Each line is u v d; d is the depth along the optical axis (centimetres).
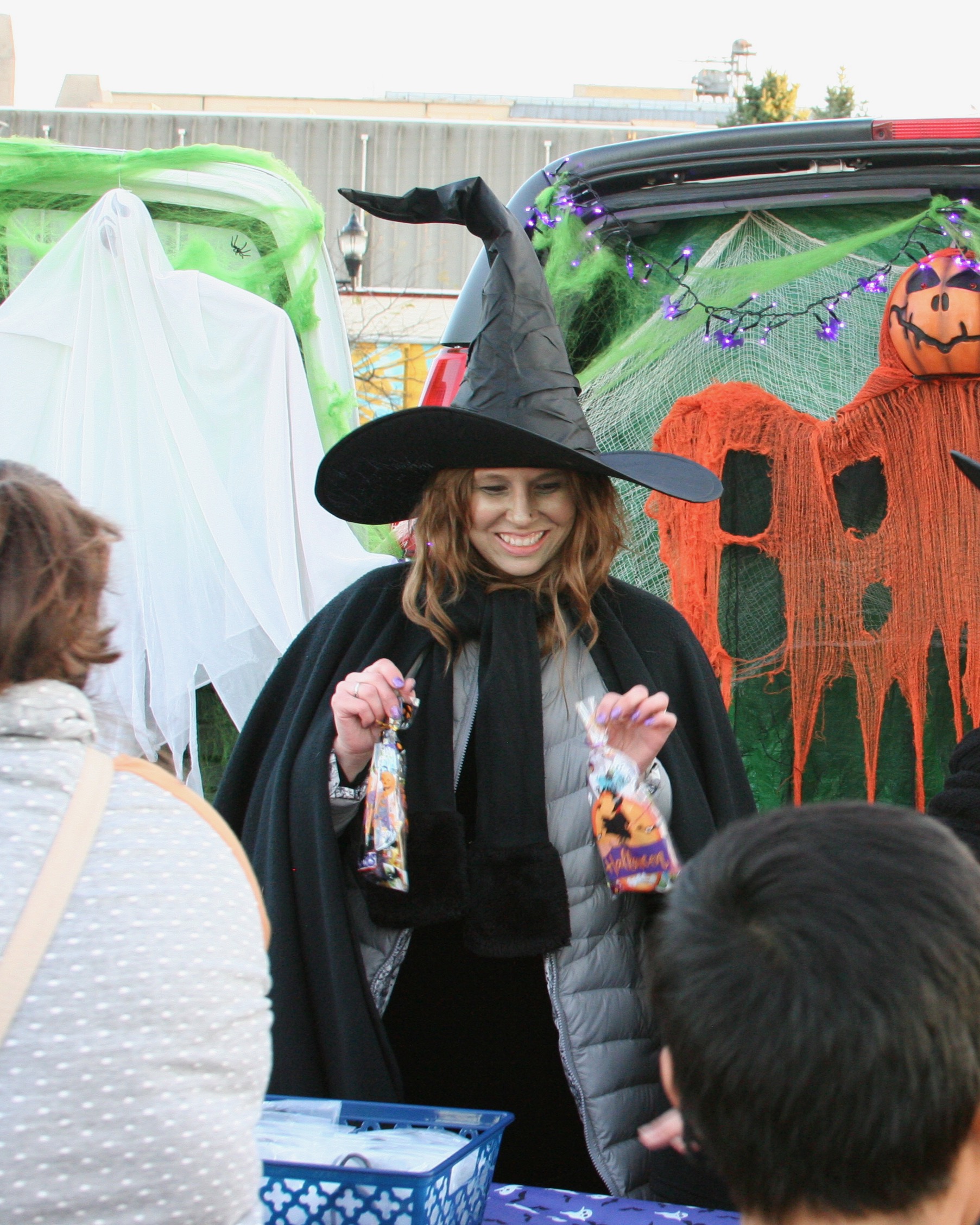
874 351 340
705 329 343
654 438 345
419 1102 226
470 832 231
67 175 439
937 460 335
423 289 1675
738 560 342
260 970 127
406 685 221
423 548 240
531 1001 225
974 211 332
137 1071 114
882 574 337
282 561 421
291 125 1848
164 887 122
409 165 1850
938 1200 98
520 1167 223
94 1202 112
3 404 429
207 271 450
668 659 246
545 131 1892
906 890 98
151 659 408
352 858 229
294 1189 152
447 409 223
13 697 126
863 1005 94
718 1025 99
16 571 127
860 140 329
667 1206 178
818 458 339
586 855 223
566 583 237
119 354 427
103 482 420
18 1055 112
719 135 335
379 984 221
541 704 227
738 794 246
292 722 238
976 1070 96
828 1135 95
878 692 336
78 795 124
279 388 430
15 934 115
